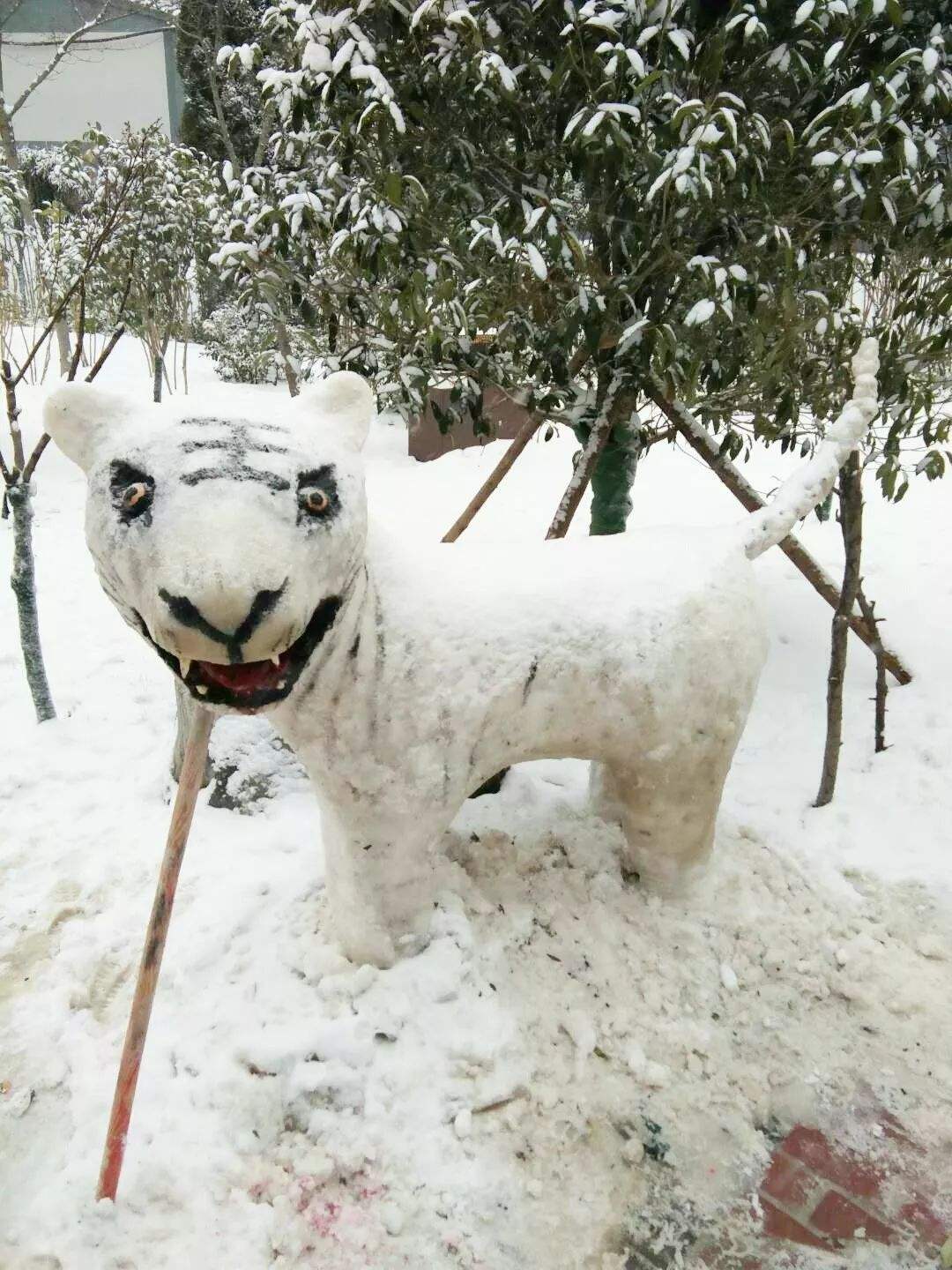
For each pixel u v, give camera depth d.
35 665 2.83
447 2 2.00
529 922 1.97
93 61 11.16
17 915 2.11
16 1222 1.46
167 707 3.02
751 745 2.80
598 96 1.96
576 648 1.65
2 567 4.25
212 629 1.08
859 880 2.25
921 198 2.04
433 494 5.45
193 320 8.80
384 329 2.61
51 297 4.02
